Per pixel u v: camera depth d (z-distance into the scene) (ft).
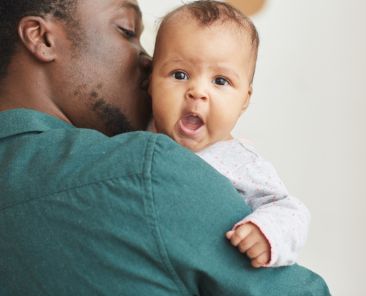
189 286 2.49
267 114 5.69
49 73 3.01
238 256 2.53
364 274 5.78
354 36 5.68
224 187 2.62
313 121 5.72
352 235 5.77
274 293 2.57
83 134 2.65
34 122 2.76
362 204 5.76
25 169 2.58
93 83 3.10
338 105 5.71
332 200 5.76
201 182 2.54
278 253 2.56
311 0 5.65
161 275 2.44
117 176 2.45
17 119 2.75
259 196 3.14
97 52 3.09
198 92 3.13
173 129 3.21
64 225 2.46
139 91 3.35
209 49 3.16
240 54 3.26
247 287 2.50
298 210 2.92
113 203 2.43
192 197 2.49
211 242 2.48
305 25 5.66
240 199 2.69
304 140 5.73
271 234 2.55
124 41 3.23
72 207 2.46
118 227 2.41
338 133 5.73
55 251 2.45
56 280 2.45
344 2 5.65
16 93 3.01
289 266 2.72
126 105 3.25
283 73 5.68
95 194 2.44
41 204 2.49
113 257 2.42
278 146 5.73
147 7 5.61
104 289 2.43
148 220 2.41
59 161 2.55
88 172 2.48
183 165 2.53
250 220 2.54
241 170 3.16
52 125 2.84
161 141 2.56
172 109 3.18
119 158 2.50
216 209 2.53
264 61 5.65
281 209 2.86
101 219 2.42
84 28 3.05
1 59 3.02
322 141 5.73
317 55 5.68
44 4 2.98
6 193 2.56
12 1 2.99
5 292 2.54
